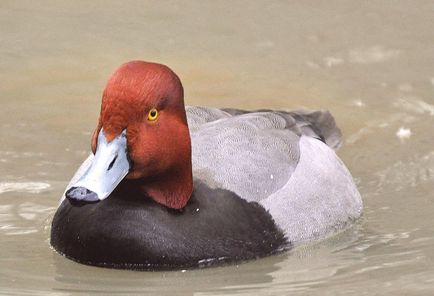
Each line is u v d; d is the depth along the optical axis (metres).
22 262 10.87
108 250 10.51
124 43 16.41
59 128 13.94
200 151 11.18
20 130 13.86
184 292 10.30
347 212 11.88
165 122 10.21
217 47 16.41
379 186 12.91
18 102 14.59
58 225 10.90
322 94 15.18
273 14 17.42
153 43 16.42
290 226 11.13
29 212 12.04
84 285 10.39
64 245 10.78
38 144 13.53
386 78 15.66
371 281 10.53
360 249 11.35
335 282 10.52
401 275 10.66
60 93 14.88
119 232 10.45
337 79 15.62
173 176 10.48
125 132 9.98
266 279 10.57
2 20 17.00
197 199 10.69
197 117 11.81
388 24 17.12
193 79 15.40
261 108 14.67
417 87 15.40
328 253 11.24
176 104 10.30
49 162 13.12
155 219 10.49
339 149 13.77
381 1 17.69
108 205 10.56
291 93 15.15
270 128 11.80
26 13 17.25
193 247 10.52
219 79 15.44
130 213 10.50
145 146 10.08
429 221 12.03
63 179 12.75
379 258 11.11
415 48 16.44
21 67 15.59
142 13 17.38
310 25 17.08
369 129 14.30
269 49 16.41
